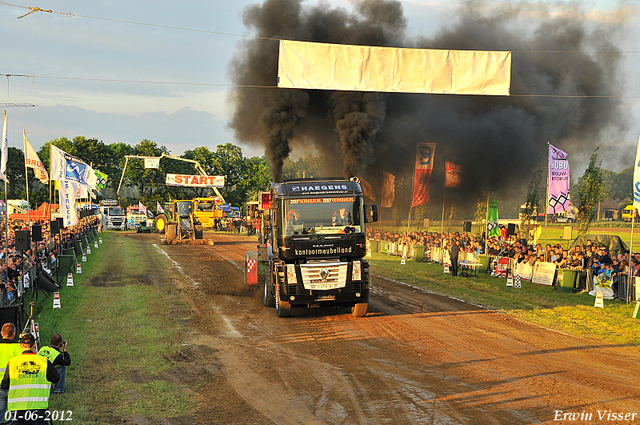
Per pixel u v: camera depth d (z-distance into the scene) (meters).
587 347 10.81
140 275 21.58
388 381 8.69
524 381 8.64
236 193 82.31
